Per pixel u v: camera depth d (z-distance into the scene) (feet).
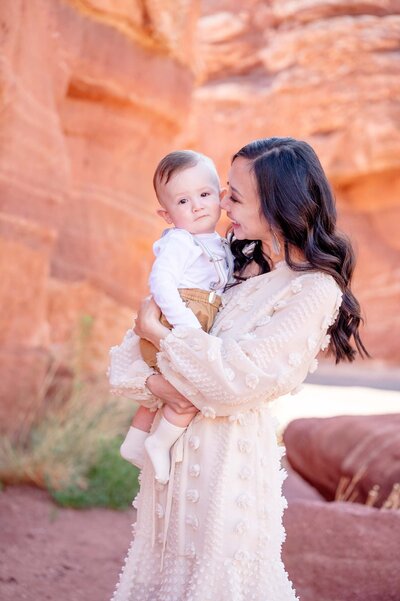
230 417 8.35
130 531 17.88
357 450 19.04
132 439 9.25
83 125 26.14
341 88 69.15
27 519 17.66
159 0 25.72
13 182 20.94
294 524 14.24
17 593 13.08
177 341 8.26
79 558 15.49
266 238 8.78
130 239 27.86
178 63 28.02
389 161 70.13
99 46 24.64
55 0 22.25
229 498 8.33
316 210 8.43
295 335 8.24
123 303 27.66
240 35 71.61
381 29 68.59
